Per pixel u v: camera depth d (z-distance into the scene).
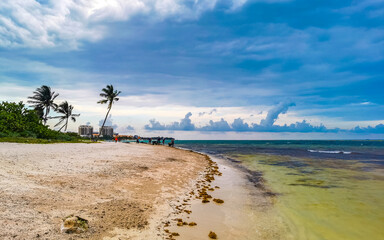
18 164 10.67
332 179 15.27
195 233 6.07
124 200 7.78
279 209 8.71
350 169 20.30
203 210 8.12
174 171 15.50
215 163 24.73
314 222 7.41
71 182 8.88
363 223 7.35
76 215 5.79
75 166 12.22
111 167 13.27
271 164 24.30
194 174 15.66
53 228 4.88
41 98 59.34
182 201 8.90
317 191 11.80
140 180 11.23
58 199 6.76
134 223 6.03
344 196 10.77
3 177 7.98
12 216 5.05
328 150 54.41
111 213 6.40
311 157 33.12
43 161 12.47
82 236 4.80
